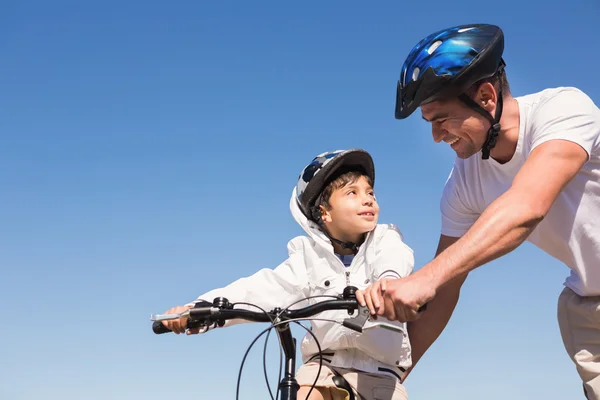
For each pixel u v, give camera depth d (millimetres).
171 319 2506
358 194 3264
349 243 3314
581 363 3107
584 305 3061
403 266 3041
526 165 2502
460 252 2293
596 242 2822
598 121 2631
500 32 2734
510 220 2299
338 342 3008
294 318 2457
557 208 2850
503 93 2762
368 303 2340
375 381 2980
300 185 3359
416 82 2684
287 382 2432
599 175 2746
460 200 3180
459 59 2623
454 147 2807
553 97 2674
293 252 3318
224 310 2486
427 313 3332
